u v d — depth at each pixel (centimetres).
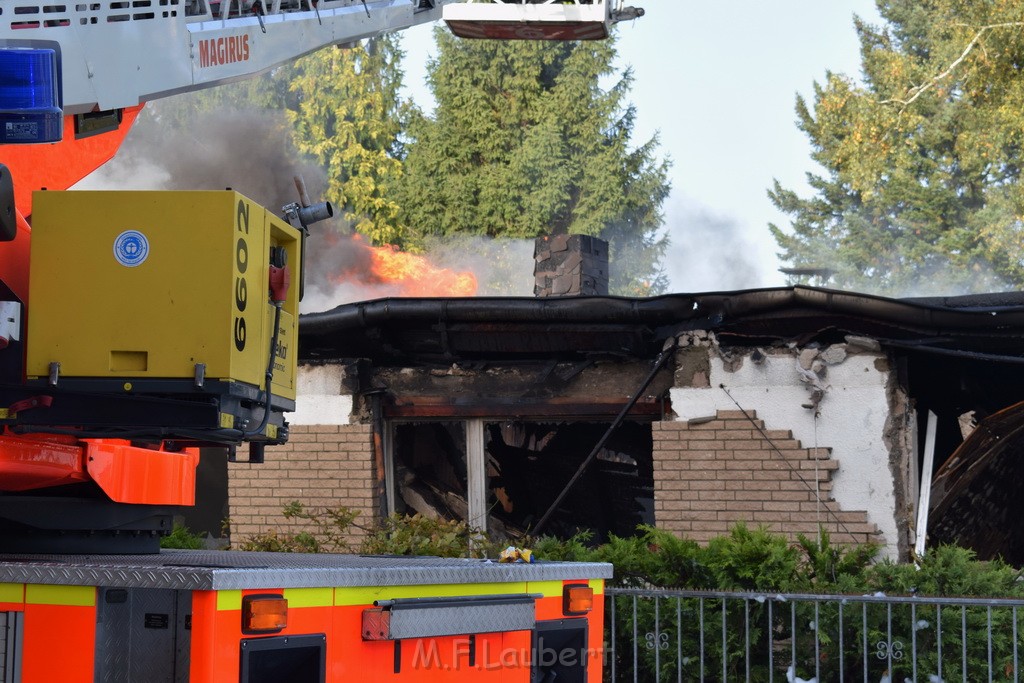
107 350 394
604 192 3934
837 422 902
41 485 488
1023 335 855
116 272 396
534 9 642
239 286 402
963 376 945
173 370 392
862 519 887
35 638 377
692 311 931
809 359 910
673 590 700
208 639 349
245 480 1068
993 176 3725
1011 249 3538
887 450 889
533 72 4041
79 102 446
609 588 714
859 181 3781
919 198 3753
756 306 901
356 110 3975
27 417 406
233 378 395
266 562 460
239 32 513
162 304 394
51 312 396
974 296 889
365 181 3875
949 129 3716
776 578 712
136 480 527
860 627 697
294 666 378
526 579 459
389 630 393
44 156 489
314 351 1067
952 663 676
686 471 938
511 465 1213
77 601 371
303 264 480
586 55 4000
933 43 3731
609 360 995
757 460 919
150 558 490
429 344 1025
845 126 3906
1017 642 667
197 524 1298
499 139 4006
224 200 396
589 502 1238
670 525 937
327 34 561
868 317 880
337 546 970
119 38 462
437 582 421
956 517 1013
